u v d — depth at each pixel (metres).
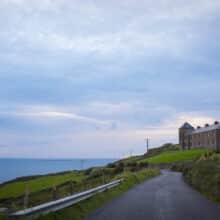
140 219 11.39
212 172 25.30
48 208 10.91
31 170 149.38
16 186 54.69
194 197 19.33
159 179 39.22
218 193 18.78
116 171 63.59
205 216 12.30
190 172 38.12
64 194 15.26
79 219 11.55
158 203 16.14
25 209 9.75
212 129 104.81
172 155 96.44
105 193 18.73
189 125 126.56
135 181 32.50
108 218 11.59
